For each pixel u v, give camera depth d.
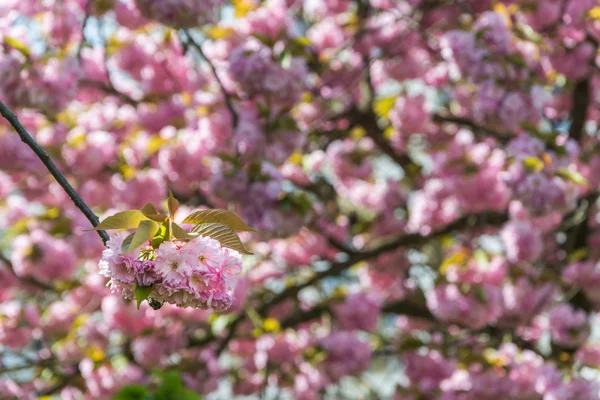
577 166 8.69
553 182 7.17
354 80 9.78
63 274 8.19
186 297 2.62
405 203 10.55
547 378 8.07
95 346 8.46
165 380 4.41
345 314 9.43
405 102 9.32
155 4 6.69
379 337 9.95
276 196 6.71
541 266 9.45
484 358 8.41
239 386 10.04
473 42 7.27
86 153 8.07
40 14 7.40
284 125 7.10
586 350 8.85
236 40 7.36
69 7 7.41
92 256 8.36
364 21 9.77
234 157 6.89
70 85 6.98
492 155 8.59
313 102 9.27
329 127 10.15
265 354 8.88
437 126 10.16
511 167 7.25
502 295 8.70
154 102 8.65
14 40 6.84
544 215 7.27
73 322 8.84
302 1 10.81
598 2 8.50
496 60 7.25
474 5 8.97
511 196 7.25
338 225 10.61
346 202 10.91
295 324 9.62
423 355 9.02
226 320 8.24
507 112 7.25
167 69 8.66
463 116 10.06
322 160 10.50
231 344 10.09
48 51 7.11
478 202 8.62
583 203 9.14
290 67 7.08
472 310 8.41
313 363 9.05
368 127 9.95
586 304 9.27
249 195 6.75
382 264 10.48
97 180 8.38
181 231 2.60
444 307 8.47
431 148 10.09
